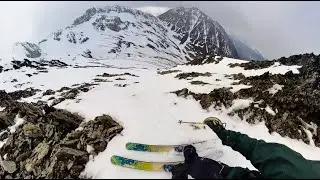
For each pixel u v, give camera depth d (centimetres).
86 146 1228
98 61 11631
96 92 2173
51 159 1234
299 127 1543
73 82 3575
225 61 3791
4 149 1475
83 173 1129
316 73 1912
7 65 6150
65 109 1689
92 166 1137
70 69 5534
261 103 1681
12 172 1326
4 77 4641
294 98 1683
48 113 1622
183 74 3180
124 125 1353
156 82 2766
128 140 1223
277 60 2964
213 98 1753
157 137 1231
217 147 1182
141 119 1414
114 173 1046
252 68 3012
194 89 2030
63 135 1442
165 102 1788
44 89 3253
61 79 4012
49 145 1342
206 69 3616
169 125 1345
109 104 1698
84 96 2038
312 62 2217
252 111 1633
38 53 11756
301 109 1639
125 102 1742
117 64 11312
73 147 1248
